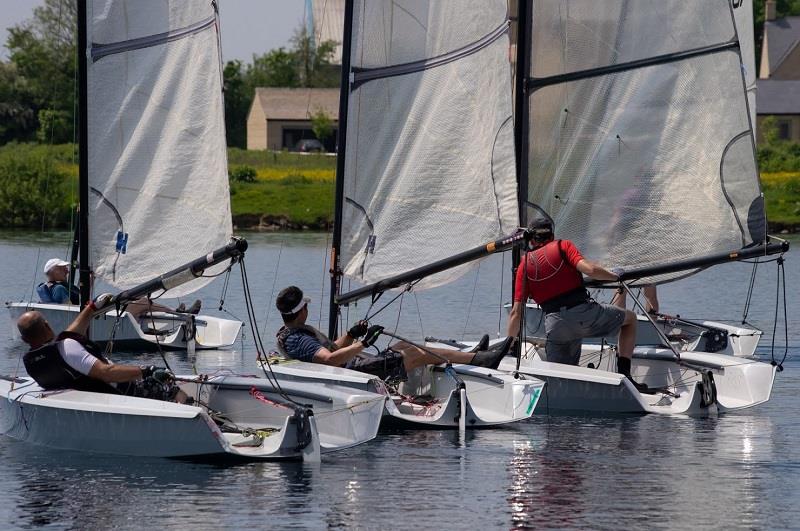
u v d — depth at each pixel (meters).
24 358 39.88
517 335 45.97
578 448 40.44
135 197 53.75
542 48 51.91
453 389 44.25
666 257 52.97
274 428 40.78
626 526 32.03
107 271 53.41
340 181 49.03
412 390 46.25
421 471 37.22
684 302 86.69
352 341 45.28
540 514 33.00
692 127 52.75
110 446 38.81
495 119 49.16
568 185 52.41
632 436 42.31
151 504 33.66
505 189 49.22
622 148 52.59
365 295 48.34
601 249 52.88
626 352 47.03
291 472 36.97
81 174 53.16
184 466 37.56
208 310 81.81
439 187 49.22
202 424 37.53
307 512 33.03
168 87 54.03
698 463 38.47
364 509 33.31
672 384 49.62
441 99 49.12
